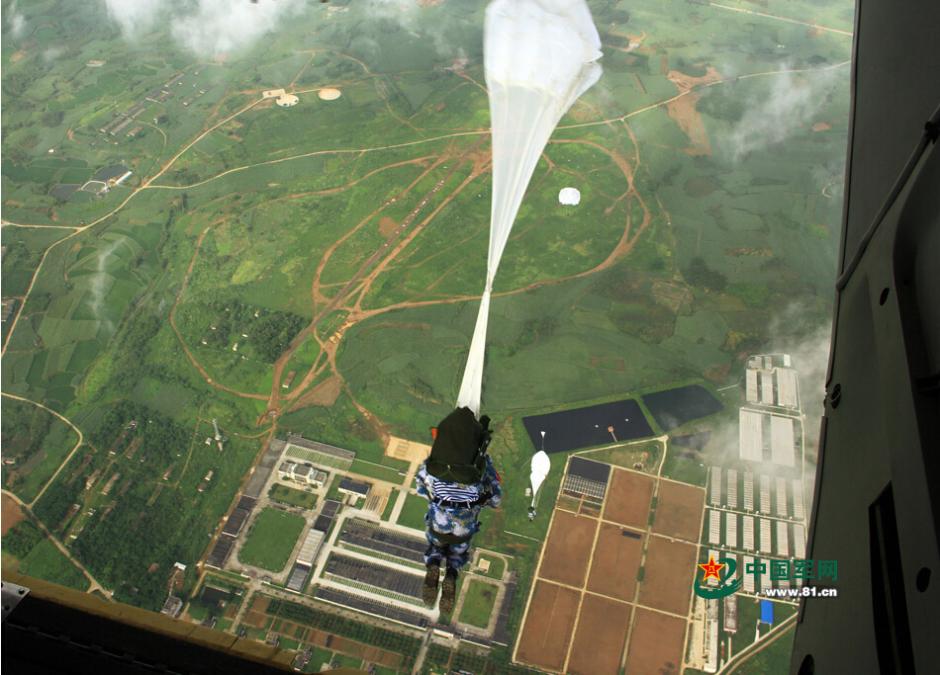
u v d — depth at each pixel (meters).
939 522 2.63
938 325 3.01
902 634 2.89
